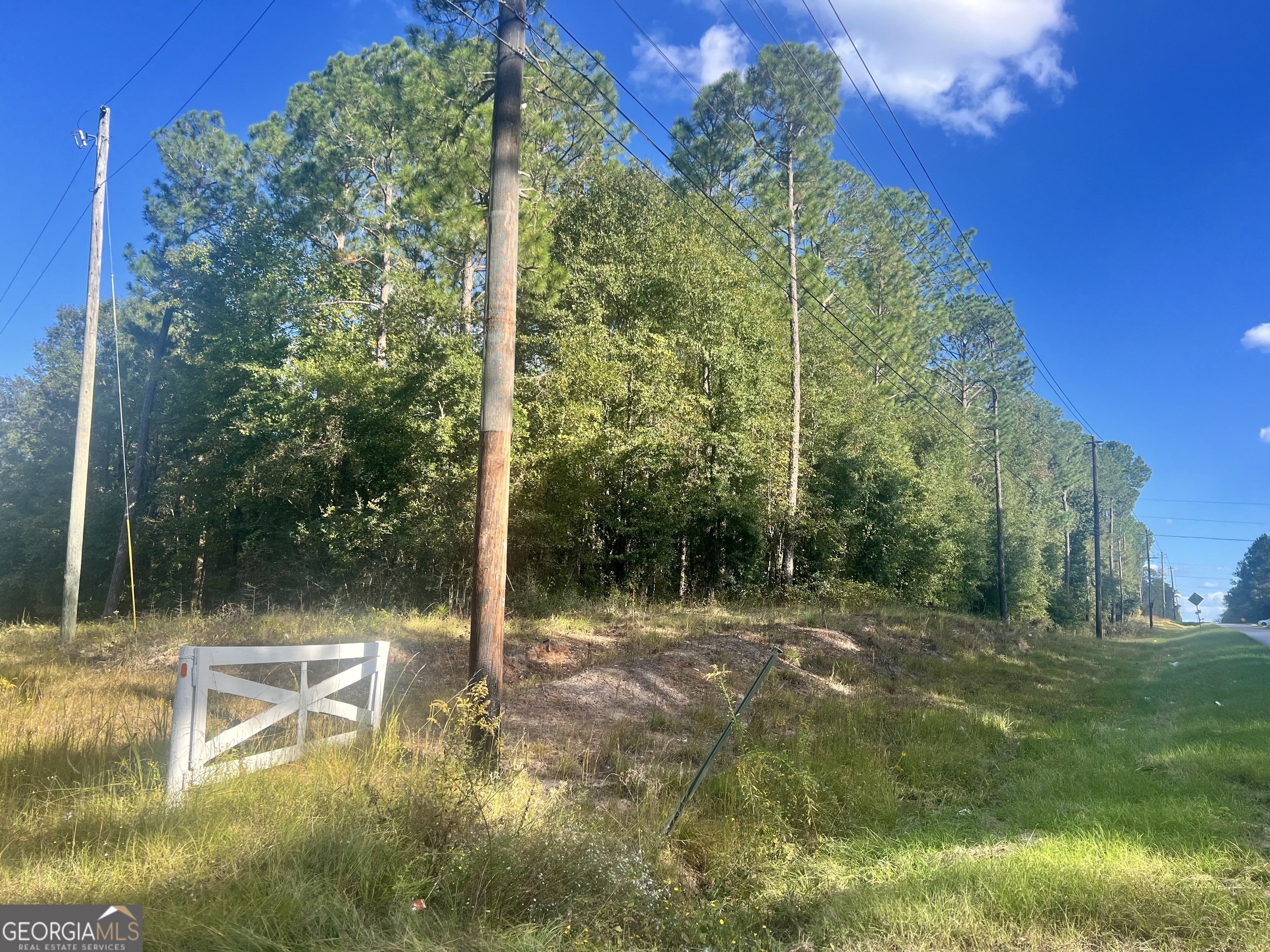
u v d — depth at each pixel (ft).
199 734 17.21
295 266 83.20
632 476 66.64
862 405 100.73
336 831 14.57
